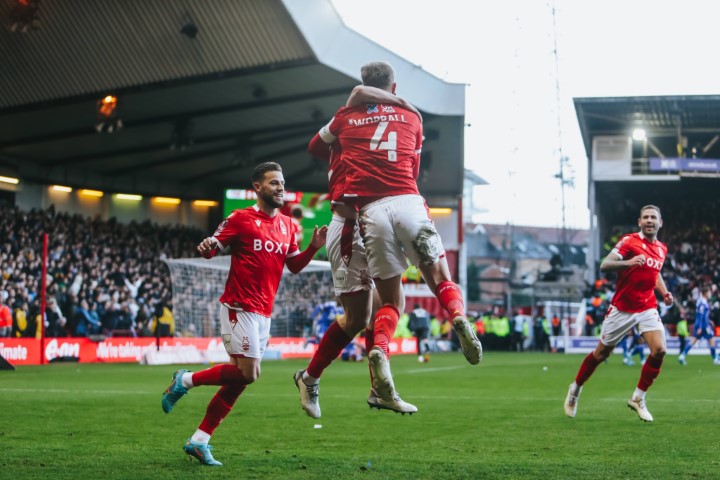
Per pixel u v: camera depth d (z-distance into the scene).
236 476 5.52
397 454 6.65
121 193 40.12
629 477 5.51
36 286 27.03
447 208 42.72
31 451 6.67
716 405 10.96
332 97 31.81
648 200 52.62
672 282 41.50
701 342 35.81
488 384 15.64
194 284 28.23
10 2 22.72
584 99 43.22
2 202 32.50
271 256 6.23
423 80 33.38
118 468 5.83
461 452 6.78
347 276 5.91
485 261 90.19
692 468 5.90
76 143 34.91
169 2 23.69
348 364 24.62
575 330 45.03
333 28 25.98
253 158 39.06
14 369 20.19
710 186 49.69
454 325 5.13
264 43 25.06
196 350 25.69
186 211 42.44
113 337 26.34
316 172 39.41
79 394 12.46
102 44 25.08
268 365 23.56
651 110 44.38
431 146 38.47
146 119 32.69
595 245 46.91
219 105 31.58
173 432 7.98
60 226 32.97
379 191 5.54
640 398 9.15
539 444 7.27
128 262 33.50
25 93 26.98
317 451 6.84
